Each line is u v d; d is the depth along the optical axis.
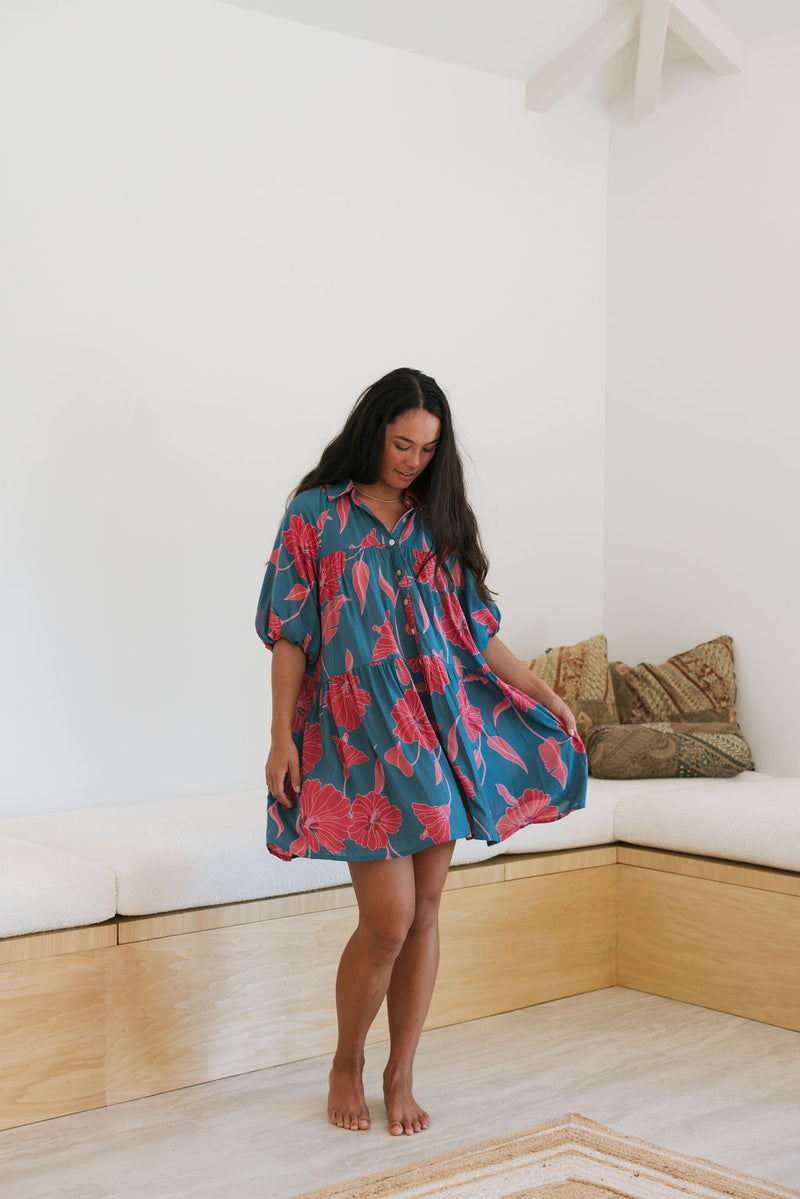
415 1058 2.54
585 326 4.28
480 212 3.98
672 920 2.98
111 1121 2.20
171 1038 2.36
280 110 3.52
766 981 2.78
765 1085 2.39
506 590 4.05
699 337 4.01
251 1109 2.26
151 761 3.26
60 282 3.12
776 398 3.77
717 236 3.96
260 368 3.48
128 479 3.22
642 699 3.84
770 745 3.77
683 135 4.06
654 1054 2.57
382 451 2.15
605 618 4.29
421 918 2.18
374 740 2.06
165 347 3.30
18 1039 2.16
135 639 3.23
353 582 2.11
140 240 3.26
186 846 2.43
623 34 3.79
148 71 3.28
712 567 3.96
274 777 2.11
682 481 4.05
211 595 3.37
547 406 4.16
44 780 3.07
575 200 4.24
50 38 3.11
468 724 2.18
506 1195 1.87
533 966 2.93
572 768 2.31
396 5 3.59
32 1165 2.00
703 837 2.90
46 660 3.08
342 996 2.16
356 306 3.68
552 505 4.18
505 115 4.04
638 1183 1.91
